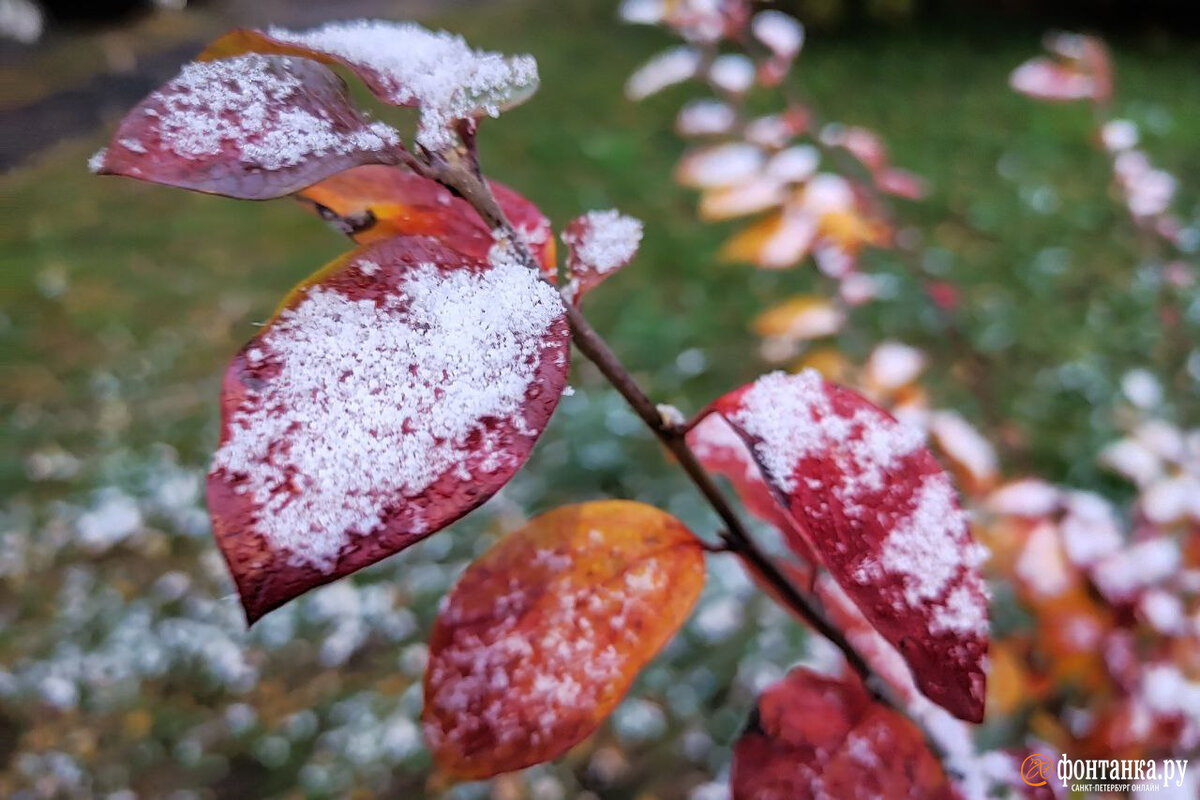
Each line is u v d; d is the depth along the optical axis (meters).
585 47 1.42
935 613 0.10
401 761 0.41
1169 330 0.44
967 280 0.74
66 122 1.06
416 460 0.08
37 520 0.56
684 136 1.05
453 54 0.11
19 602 0.50
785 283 0.75
